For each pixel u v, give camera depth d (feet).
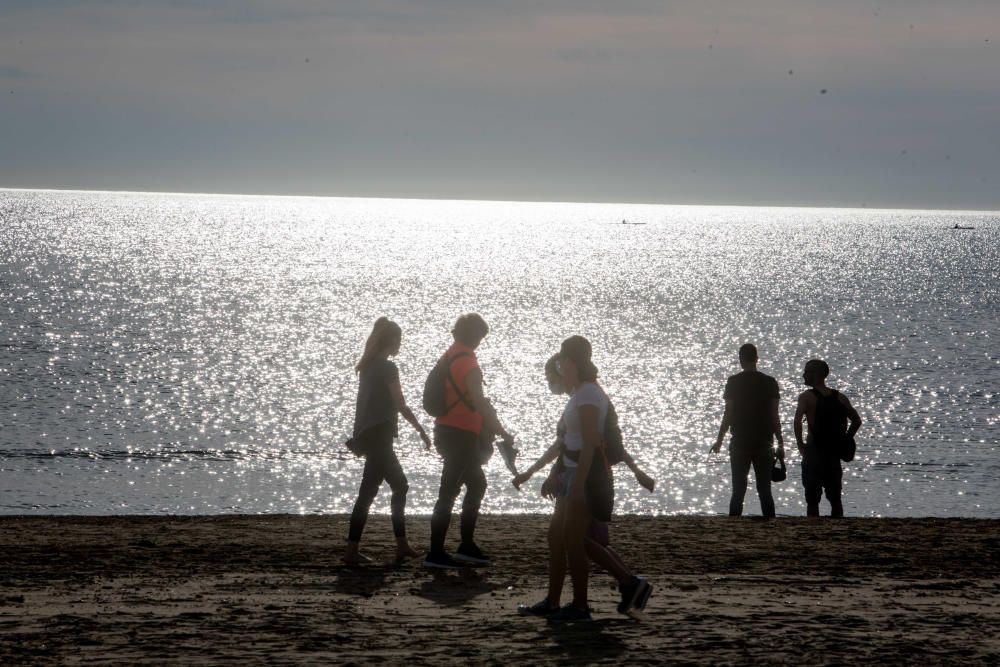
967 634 51.70
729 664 46.01
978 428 220.84
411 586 63.67
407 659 46.65
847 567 71.26
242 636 50.62
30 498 141.28
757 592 62.34
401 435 197.57
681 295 652.48
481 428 70.03
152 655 47.01
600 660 46.60
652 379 300.20
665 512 146.20
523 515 101.76
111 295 553.64
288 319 457.27
